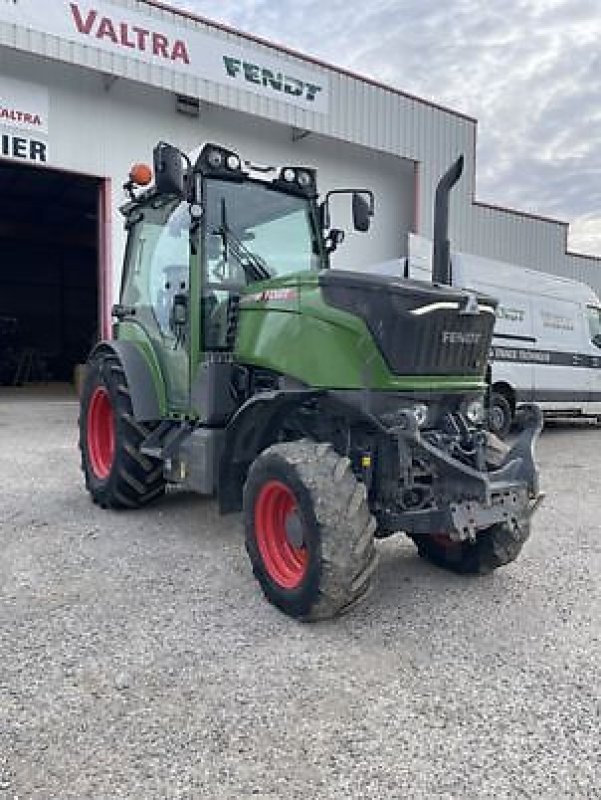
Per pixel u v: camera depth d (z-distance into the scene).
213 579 3.88
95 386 5.54
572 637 3.22
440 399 3.67
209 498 5.73
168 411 4.79
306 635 3.19
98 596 3.60
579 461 8.54
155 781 2.12
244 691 2.67
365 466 3.50
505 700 2.64
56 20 10.98
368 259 15.69
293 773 2.17
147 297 5.14
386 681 2.78
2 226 22.77
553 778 2.17
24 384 21.23
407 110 15.52
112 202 12.39
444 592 3.76
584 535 4.99
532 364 10.53
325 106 14.17
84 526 4.89
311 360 3.63
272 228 4.74
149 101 12.64
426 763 2.23
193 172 4.32
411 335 3.43
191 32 12.31
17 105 11.27
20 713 2.48
